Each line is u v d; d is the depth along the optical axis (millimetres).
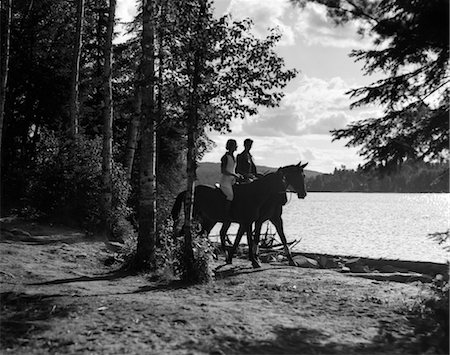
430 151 9203
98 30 30344
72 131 21094
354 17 8758
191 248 11695
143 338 6715
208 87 11906
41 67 26688
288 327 7559
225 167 14445
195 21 11828
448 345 7102
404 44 8523
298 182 14719
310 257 20781
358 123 9344
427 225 69625
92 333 6910
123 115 27953
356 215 101688
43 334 6844
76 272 12039
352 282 12281
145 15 12578
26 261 12469
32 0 27875
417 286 12031
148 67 12508
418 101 9164
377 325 8117
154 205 12883
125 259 13297
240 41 11742
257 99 11867
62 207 18281
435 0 7965
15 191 20969
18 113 26422
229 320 7719
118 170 20516
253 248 14672
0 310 8039
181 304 8727
